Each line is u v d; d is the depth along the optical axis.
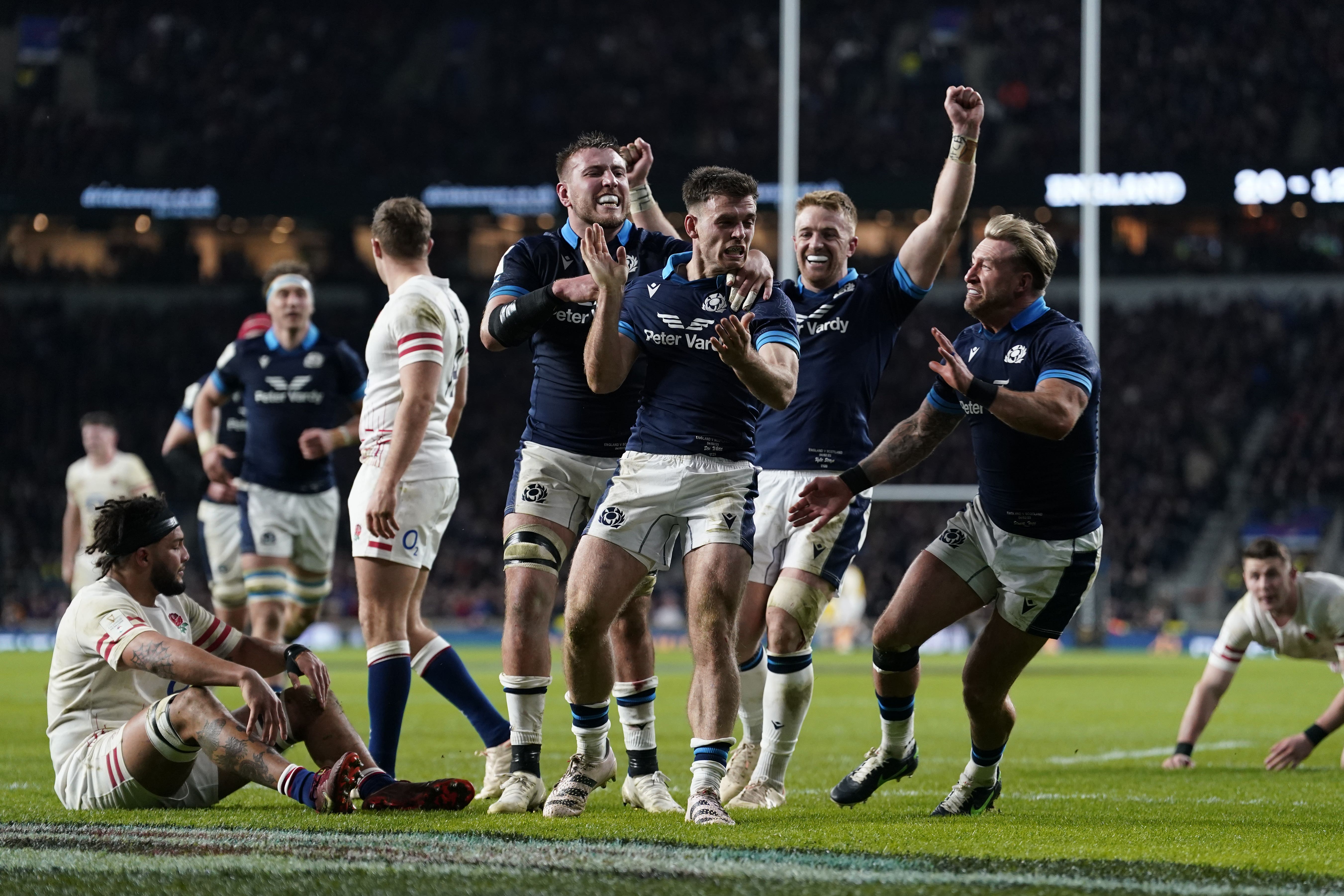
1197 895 11.07
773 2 124.44
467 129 118.38
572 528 18.03
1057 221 113.50
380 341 19.05
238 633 17.36
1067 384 16.20
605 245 15.58
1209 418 108.38
